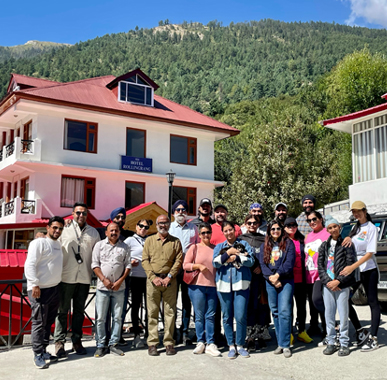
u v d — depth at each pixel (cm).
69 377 525
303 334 667
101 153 2259
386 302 840
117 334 638
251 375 519
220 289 618
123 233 757
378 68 3278
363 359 560
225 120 8619
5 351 678
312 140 3819
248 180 2370
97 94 2397
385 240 856
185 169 2525
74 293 648
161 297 661
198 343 636
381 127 1509
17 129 2378
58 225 603
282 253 620
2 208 2291
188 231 719
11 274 915
